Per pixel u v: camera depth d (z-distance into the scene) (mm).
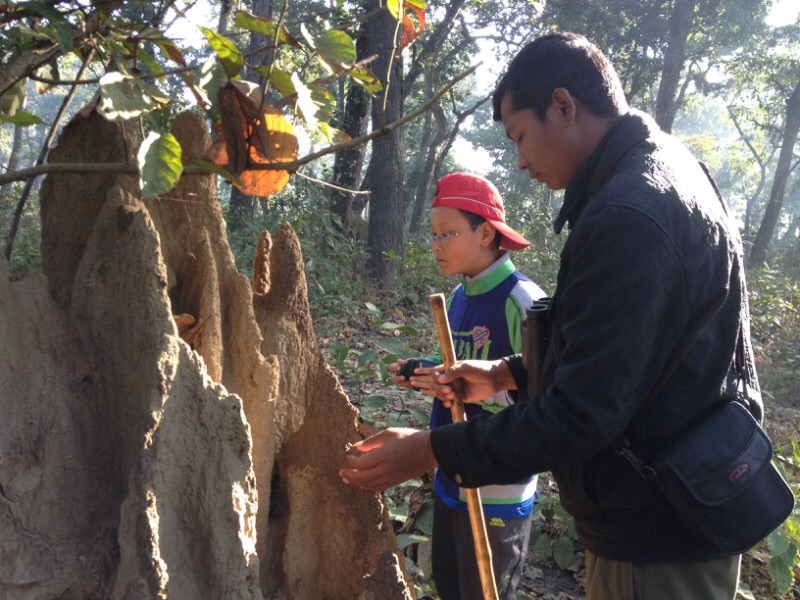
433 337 7426
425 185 23359
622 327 1516
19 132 18500
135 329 1860
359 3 11555
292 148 1918
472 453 1705
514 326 2652
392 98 11867
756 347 8352
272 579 2207
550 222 15992
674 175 1649
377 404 4457
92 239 2010
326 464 2266
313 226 10883
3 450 1741
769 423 6148
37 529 1740
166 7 1967
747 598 3672
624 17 26469
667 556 1707
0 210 9445
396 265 11805
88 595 1710
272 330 2264
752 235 25109
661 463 1634
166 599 1642
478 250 2709
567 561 3854
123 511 1667
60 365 1877
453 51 22906
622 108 1826
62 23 1830
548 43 1785
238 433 1835
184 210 2197
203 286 2133
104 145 2088
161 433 1721
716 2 27344
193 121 2229
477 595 2678
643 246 1528
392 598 2070
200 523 1775
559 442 1566
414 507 4043
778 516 1699
